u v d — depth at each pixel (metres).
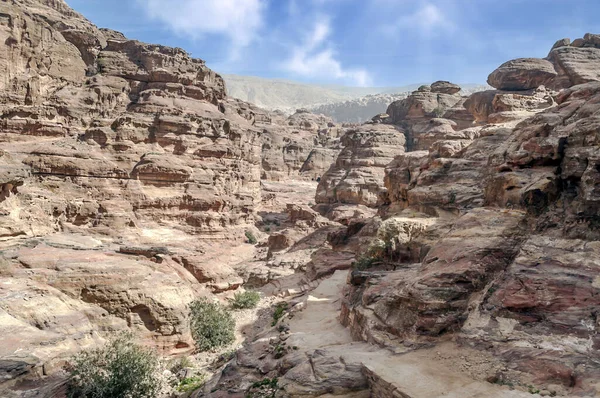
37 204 39.78
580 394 11.91
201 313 26.98
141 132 52.66
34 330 19.75
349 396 14.84
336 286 35.38
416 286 18.36
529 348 14.21
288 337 22.44
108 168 47.59
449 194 31.38
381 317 19.53
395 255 28.64
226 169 60.16
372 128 90.56
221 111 71.62
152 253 30.70
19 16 50.47
